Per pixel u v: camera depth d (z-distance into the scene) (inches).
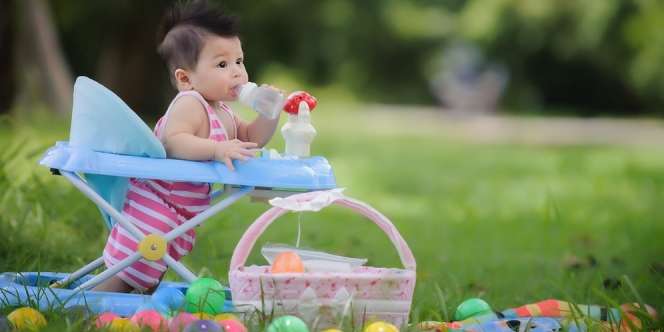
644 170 679.1
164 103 1022.4
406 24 1819.6
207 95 179.5
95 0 944.9
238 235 301.1
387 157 756.6
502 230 375.6
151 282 175.3
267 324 148.9
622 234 365.4
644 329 162.2
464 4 1857.8
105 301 164.9
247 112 1035.3
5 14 687.1
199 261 241.3
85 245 247.0
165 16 186.9
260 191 173.9
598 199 503.8
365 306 156.3
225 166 163.5
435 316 180.7
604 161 759.1
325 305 153.9
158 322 148.9
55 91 712.4
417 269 258.7
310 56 1357.0
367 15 1648.6
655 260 287.6
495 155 823.7
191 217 175.6
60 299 165.2
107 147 165.0
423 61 1877.5
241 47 185.5
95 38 1051.3
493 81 1765.5
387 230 163.5
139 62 983.6
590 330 159.9
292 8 1163.3
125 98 986.1
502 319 165.3
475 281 240.1
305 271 162.6
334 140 911.7
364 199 486.3
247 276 154.6
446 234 357.1
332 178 168.1
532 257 293.3
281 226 348.8
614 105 1648.6
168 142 171.5
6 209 257.4
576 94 1679.4
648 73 1413.6
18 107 692.1
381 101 1876.2
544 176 641.0
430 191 540.4
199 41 178.4
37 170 336.2
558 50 1480.1
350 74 1809.8
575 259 280.4
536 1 1445.6
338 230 348.5
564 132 1202.0
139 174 159.9
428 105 1930.4
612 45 1424.7
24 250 227.9
